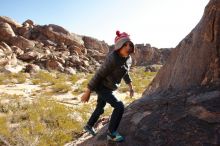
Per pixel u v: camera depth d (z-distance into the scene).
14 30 47.44
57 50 45.75
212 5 5.63
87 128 4.78
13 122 10.46
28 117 10.94
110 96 4.12
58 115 11.35
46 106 12.76
